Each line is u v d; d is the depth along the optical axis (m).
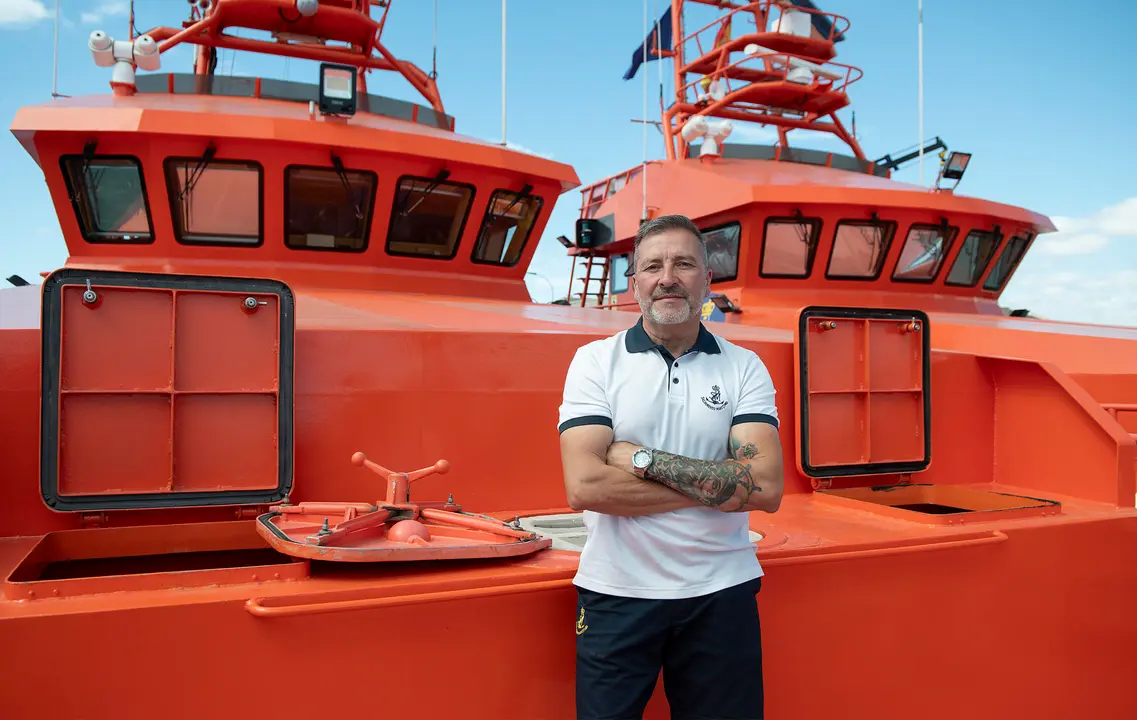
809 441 4.64
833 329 4.70
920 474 5.04
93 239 5.65
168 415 3.34
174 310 3.31
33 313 3.71
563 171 6.78
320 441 3.63
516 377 3.96
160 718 2.59
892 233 9.27
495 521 3.27
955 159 9.16
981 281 10.01
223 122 5.42
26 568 2.85
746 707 2.61
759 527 3.95
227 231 5.75
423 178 6.04
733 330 5.71
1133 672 4.43
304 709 2.73
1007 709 4.02
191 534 3.33
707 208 9.84
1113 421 4.64
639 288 2.79
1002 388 5.25
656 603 2.59
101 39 6.12
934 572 3.79
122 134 5.32
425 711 2.88
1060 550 4.15
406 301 5.41
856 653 3.61
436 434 3.80
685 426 2.70
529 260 7.14
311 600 2.72
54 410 3.16
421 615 2.86
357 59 8.08
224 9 7.41
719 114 12.21
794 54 12.27
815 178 9.84
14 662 2.45
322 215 5.90
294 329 3.49
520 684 3.01
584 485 2.57
